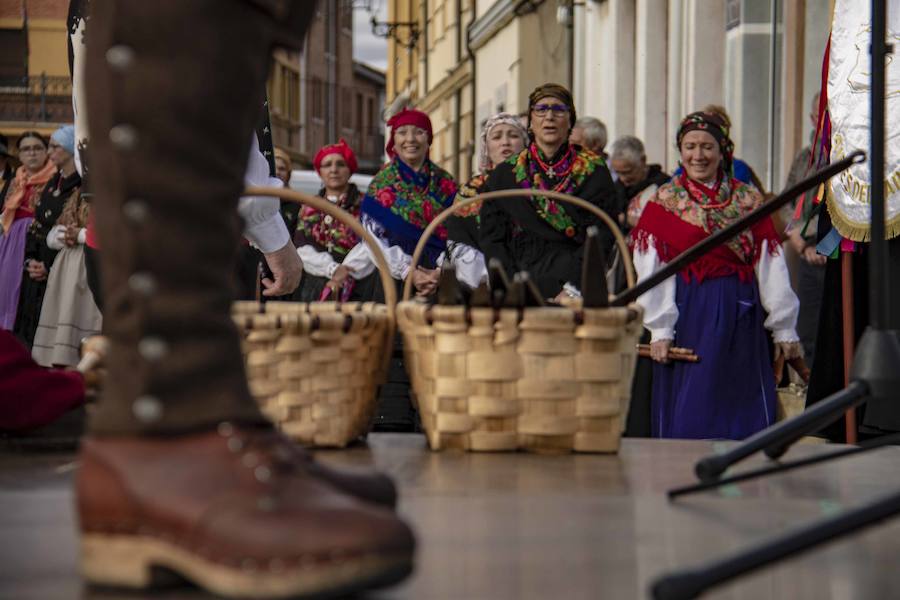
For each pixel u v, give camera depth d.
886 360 2.26
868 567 1.84
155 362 1.70
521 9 20.19
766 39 10.80
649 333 5.76
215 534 1.58
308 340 3.03
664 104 13.63
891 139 4.45
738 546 1.95
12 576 1.72
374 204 6.67
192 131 1.72
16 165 13.63
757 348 5.63
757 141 10.83
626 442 3.36
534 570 1.78
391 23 33.69
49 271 8.77
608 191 5.68
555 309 3.02
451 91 27.19
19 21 35.56
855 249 4.80
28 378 2.88
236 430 1.70
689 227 5.59
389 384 4.75
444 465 2.83
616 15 15.34
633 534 2.03
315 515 1.58
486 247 5.68
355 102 61.38
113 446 1.68
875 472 2.81
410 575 1.61
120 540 1.66
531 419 3.01
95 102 1.73
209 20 1.73
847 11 4.68
